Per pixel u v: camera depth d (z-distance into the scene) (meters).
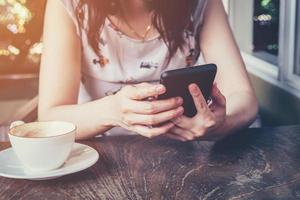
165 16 1.45
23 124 1.04
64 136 0.97
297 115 1.94
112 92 1.51
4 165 1.01
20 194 0.91
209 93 1.16
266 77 2.29
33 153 0.96
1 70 4.47
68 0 1.40
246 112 1.33
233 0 2.82
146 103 1.10
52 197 0.90
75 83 1.39
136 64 1.50
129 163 1.06
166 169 1.03
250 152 1.13
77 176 0.99
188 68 1.10
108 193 0.91
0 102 3.89
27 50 4.34
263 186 0.94
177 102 1.10
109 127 1.21
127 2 1.43
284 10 2.10
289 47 2.11
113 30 1.45
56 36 1.38
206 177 0.98
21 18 4.17
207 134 1.18
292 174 1.00
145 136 1.16
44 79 1.35
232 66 1.48
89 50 1.45
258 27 2.71
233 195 0.90
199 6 1.52
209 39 1.54
